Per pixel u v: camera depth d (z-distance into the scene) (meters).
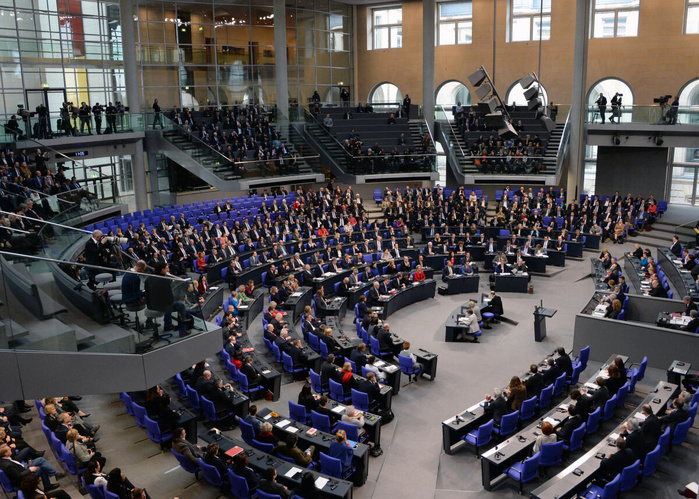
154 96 35.19
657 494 11.05
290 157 31.58
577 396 12.32
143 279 12.11
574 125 32.12
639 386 15.43
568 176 32.72
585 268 26.19
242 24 37.28
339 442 11.19
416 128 36.41
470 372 16.86
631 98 35.38
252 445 12.00
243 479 10.34
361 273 23.86
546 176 30.81
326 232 27.64
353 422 12.35
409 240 26.83
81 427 12.86
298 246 25.48
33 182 20.09
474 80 19.92
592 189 38.56
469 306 19.50
